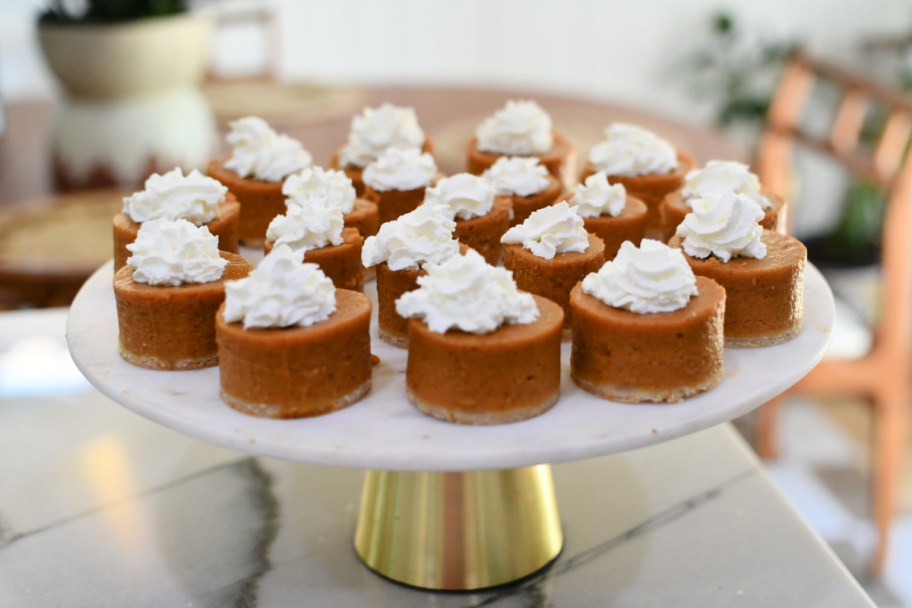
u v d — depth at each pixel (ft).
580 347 1.65
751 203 1.79
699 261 1.78
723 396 1.62
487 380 1.56
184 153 3.15
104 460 2.04
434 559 1.75
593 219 1.98
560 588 1.76
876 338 3.66
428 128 3.50
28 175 3.24
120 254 1.95
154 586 1.76
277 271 1.59
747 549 1.83
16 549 1.83
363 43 5.84
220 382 1.64
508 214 2.03
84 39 2.95
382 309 1.82
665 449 2.07
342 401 1.61
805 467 4.42
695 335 1.60
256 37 5.64
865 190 6.15
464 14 5.92
